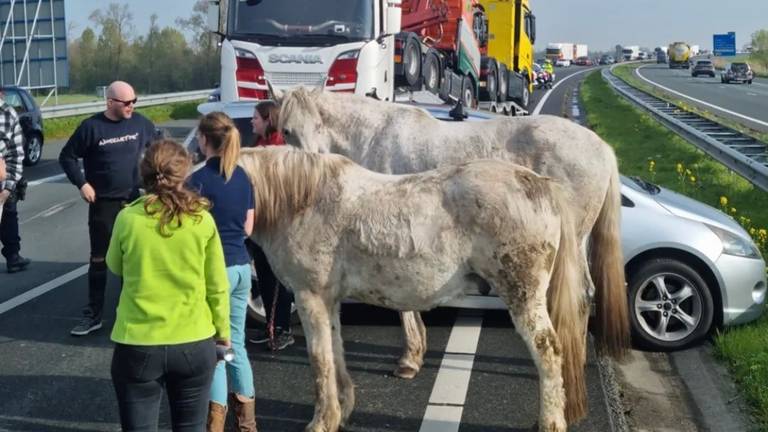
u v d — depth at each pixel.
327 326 5.39
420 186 5.24
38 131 19.97
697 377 6.71
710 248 7.27
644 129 22.70
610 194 6.72
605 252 6.57
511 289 5.14
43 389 6.41
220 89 13.83
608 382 6.48
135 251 4.20
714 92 49.66
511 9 27.23
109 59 48.44
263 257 6.94
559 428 5.13
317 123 7.20
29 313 8.39
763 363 6.31
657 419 5.95
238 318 5.29
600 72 77.25
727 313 7.35
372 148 7.07
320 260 5.31
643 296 7.36
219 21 13.39
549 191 5.20
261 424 5.75
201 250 4.27
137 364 4.16
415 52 15.55
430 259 5.15
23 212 14.11
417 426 5.69
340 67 12.92
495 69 23.89
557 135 6.75
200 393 4.36
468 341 7.43
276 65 13.00
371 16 13.10
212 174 5.13
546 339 5.14
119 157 7.51
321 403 5.38
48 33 30.42
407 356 6.59
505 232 5.05
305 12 13.11
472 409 5.96
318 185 5.33
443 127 7.02
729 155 11.91
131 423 4.23
